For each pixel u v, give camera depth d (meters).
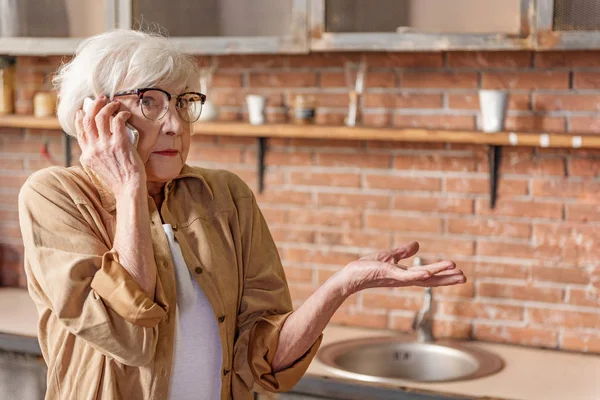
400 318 2.86
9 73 3.28
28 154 3.37
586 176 2.61
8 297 3.25
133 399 1.42
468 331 2.77
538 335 2.70
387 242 2.84
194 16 2.78
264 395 2.38
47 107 3.18
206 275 1.50
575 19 2.38
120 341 1.32
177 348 1.47
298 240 2.96
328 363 2.48
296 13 2.63
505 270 2.71
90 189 1.46
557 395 2.23
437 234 2.78
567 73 2.61
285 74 2.94
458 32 2.50
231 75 3.01
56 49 2.94
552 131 2.63
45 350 1.50
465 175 2.73
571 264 2.64
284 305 1.62
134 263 1.35
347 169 2.87
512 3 2.44
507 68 2.67
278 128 2.77
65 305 1.32
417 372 2.71
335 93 2.88
